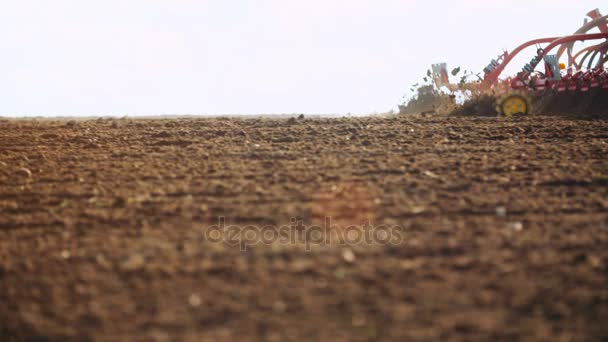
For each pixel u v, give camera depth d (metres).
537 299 11.70
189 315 11.09
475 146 28.75
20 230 16.25
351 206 17.95
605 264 13.30
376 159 25.17
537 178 21.39
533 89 56.97
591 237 15.05
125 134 34.31
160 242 14.97
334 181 21.19
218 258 13.83
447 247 14.38
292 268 13.20
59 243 15.08
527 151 27.16
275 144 29.83
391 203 18.20
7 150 29.33
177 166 24.50
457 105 57.12
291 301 11.59
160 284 12.41
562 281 12.48
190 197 19.22
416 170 22.81
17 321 11.04
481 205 17.89
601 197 18.84
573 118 41.25
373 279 12.57
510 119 40.62
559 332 10.53
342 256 13.90
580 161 24.58
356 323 10.74
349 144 29.48
